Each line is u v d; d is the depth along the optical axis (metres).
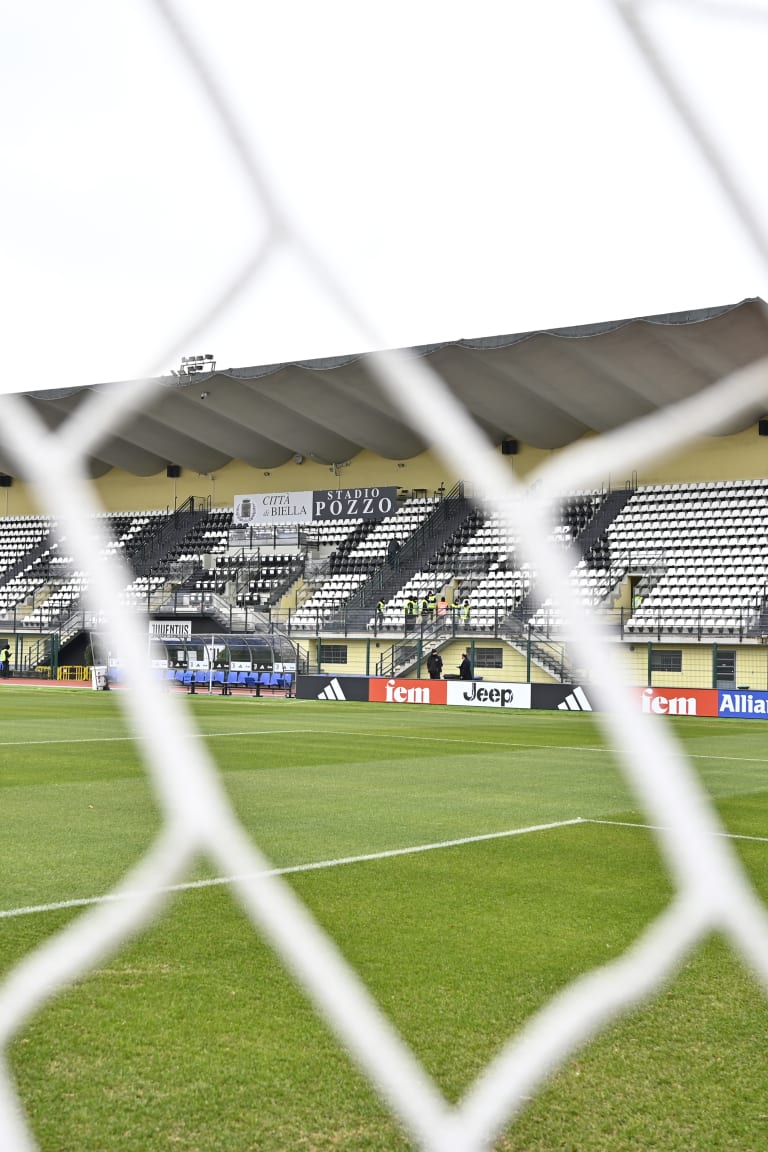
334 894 5.75
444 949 4.68
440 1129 1.62
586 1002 1.57
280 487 43.56
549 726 19.53
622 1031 3.61
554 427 36.25
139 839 7.25
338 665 35.78
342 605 37.28
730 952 4.58
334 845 7.23
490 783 10.98
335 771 11.87
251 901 1.67
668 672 30.97
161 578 41.72
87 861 6.48
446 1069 3.29
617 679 1.32
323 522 39.78
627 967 1.51
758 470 34.09
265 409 38.44
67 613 40.44
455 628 33.47
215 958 4.39
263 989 4.00
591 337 29.78
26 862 6.44
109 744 14.34
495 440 38.28
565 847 7.28
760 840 7.74
